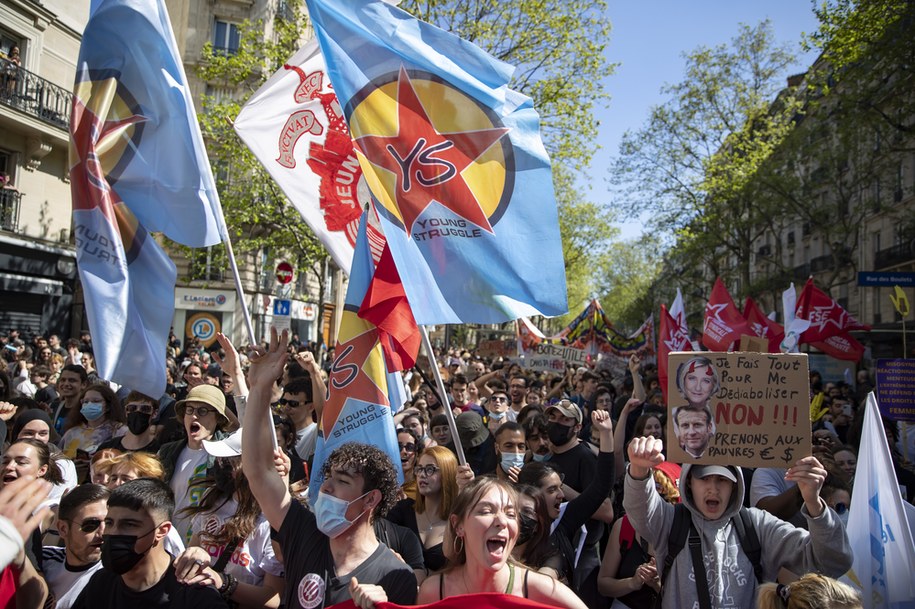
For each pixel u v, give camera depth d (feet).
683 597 11.21
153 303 14.47
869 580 12.95
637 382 28.94
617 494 19.74
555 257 14.46
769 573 11.43
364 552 9.99
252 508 12.87
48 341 52.75
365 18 15.02
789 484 16.60
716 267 109.50
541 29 67.72
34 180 72.13
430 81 14.84
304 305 123.75
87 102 14.43
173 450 16.89
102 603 10.31
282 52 71.61
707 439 11.55
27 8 67.87
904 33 50.62
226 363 15.19
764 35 95.14
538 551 12.87
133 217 14.53
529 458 21.15
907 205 88.02
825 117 67.36
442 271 14.11
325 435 13.87
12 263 69.26
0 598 10.17
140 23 15.03
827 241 82.74
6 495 7.54
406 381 35.09
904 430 29.17
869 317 104.58
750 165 90.89
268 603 12.21
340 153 17.24
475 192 14.56
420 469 15.21
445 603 8.73
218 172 72.59
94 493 11.95
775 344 43.50
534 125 14.94
